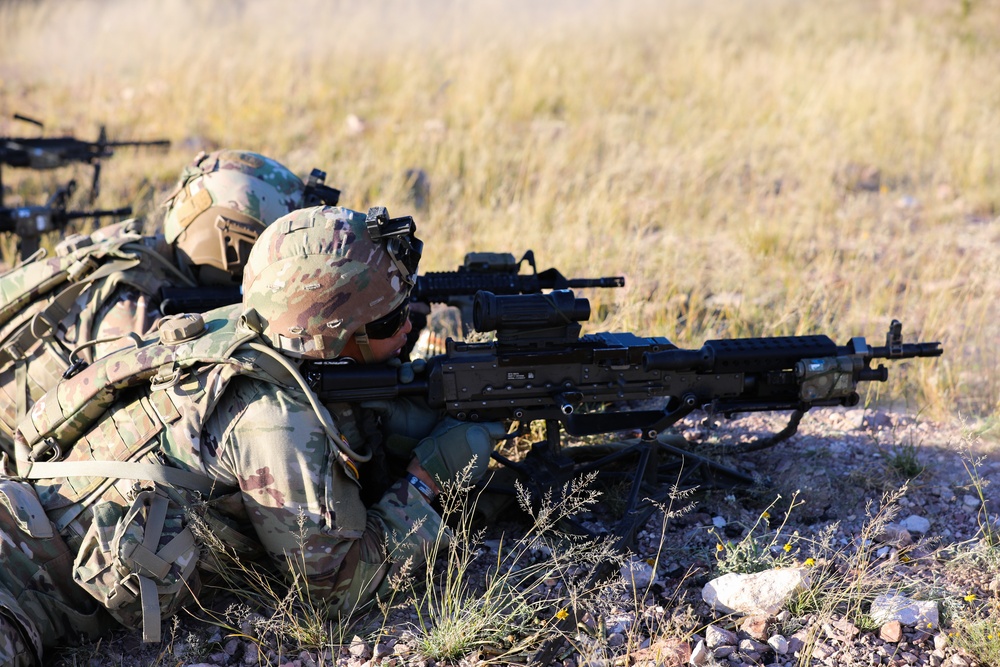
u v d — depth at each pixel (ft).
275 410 9.22
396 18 47.03
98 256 11.71
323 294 9.33
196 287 12.19
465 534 10.31
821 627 9.61
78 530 9.27
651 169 27.68
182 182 12.75
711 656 9.21
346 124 32.35
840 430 13.94
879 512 11.28
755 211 24.63
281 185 12.78
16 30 44.98
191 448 9.16
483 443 10.26
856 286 19.19
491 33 44.29
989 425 13.60
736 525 11.55
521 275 14.23
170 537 8.96
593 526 11.58
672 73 38.22
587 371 10.48
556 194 25.18
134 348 9.69
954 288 18.98
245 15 47.55
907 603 9.69
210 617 10.13
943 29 44.21
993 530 11.13
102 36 43.52
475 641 9.47
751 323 18.19
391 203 25.17
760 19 47.70
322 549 9.30
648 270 20.40
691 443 13.55
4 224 18.45
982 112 32.37
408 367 10.30
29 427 9.74
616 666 9.20
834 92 33.60
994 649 8.98
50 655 9.61
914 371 15.69
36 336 11.47
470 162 27.55
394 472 11.14
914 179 27.91
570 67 38.24
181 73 36.86
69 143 22.90
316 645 9.59
